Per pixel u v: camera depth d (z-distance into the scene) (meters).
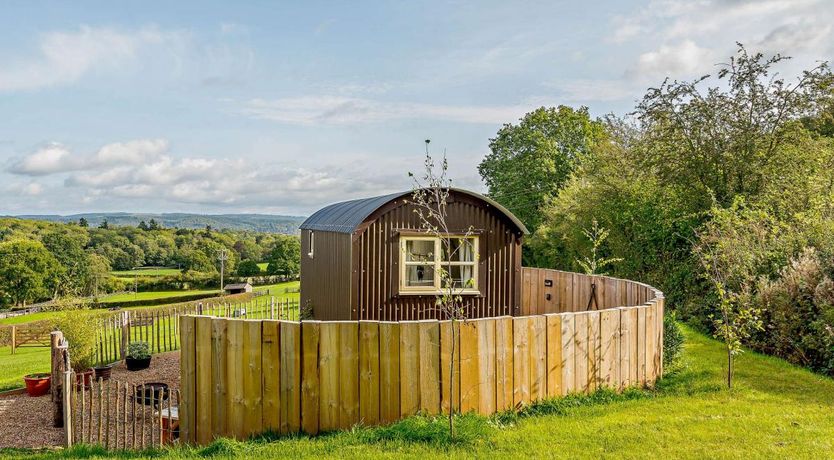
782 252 12.05
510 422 6.70
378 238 11.88
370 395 6.69
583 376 7.64
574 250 26.88
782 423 6.48
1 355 19.61
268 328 6.80
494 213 12.81
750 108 17.72
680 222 17.94
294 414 6.73
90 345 13.00
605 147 27.23
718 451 5.65
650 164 19.30
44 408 10.61
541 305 16.34
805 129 17.88
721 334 8.57
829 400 7.43
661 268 18.92
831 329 8.96
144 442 8.02
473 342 6.80
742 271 12.07
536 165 35.50
